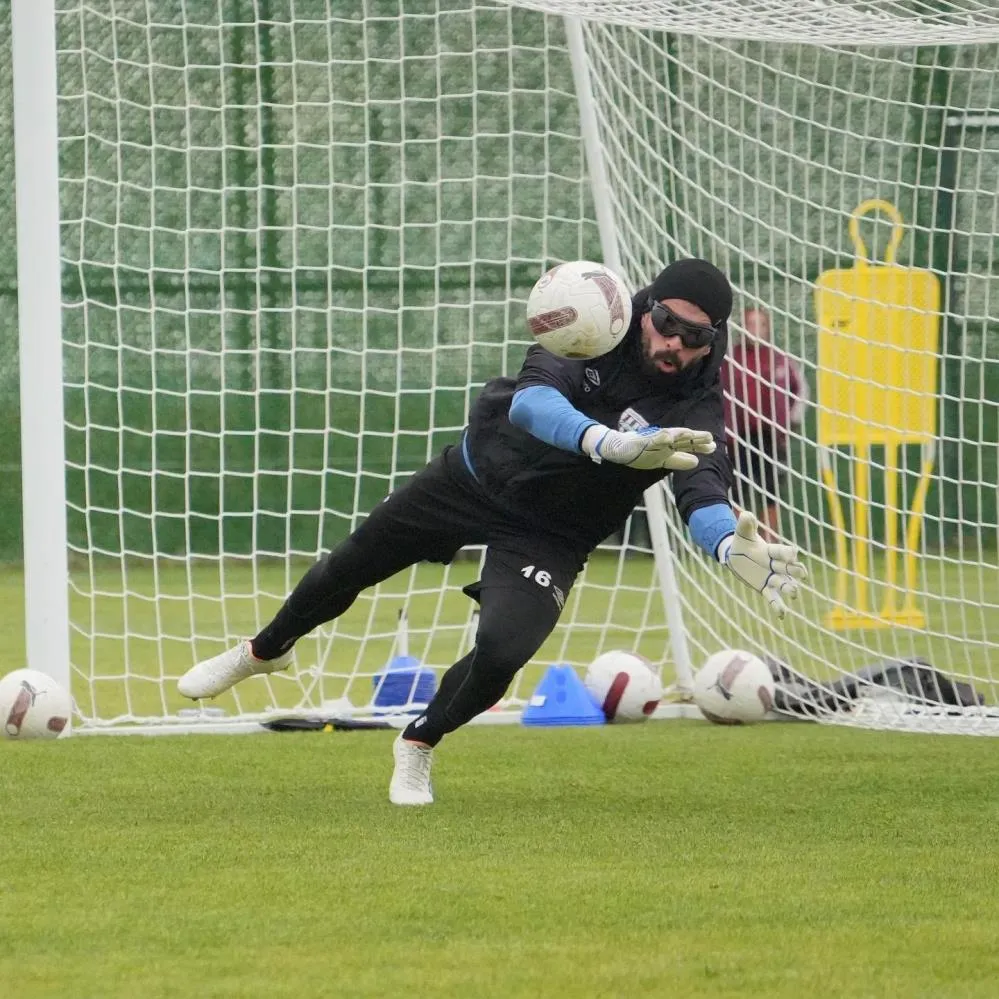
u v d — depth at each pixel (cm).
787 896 1398
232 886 1439
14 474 5347
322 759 2261
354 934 1270
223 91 3172
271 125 4872
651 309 1691
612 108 2898
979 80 4447
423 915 1330
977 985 1129
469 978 1147
